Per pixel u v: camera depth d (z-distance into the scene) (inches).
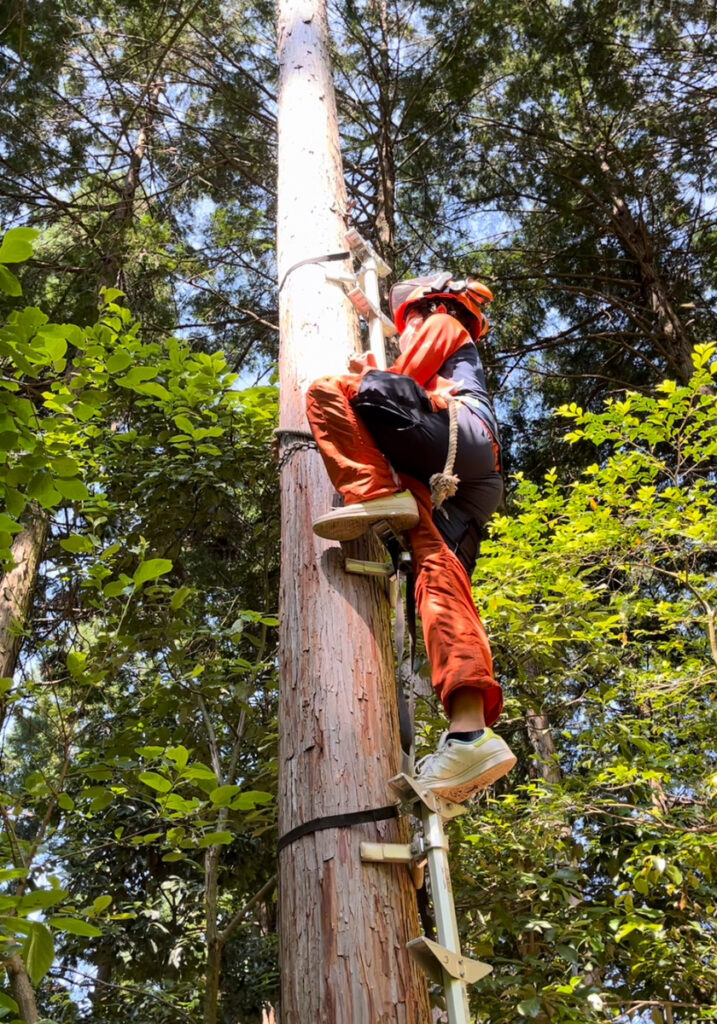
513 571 175.9
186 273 328.5
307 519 98.7
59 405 156.6
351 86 346.3
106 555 127.3
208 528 211.3
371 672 89.0
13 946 89.7
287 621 93.8
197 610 205.2
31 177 318.7
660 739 194.7
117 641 134.2
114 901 240.1
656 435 185.8
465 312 104.3
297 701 88.1
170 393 171.3
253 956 261.1
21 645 238.1
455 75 335.9
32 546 244.8
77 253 314.5
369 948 74.9
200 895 246.4
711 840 150.6
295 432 106.0
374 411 89.5
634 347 351.9
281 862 83.1
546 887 148.1
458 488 93.2
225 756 194.4
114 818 226.1
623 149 358.0
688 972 153.3
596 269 357.7
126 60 337.1
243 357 337.1
